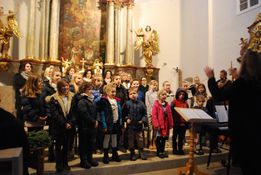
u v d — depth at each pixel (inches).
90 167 185.8
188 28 428.5
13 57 372.5
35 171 181.8
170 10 454.9
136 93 222.8
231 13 342.0
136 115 216.7
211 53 373.7
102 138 226.8
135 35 445.1
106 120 201.0
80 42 408.2
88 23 415.8
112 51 411.2
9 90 217.3
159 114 223.9
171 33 452.1
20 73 249.3
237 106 104.3
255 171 99.3
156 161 208.8
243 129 101.7
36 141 159.3
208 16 380.8
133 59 433.7
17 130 86.5
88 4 418.3
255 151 99.7
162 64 448.5
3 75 354.3
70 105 185.3
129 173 197.3
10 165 74.7
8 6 374.6
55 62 373.7
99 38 420.5
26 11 383.9
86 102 189.9
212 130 208.4
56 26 384.5
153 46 434.0
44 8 381.7
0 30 346.0
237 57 328.8
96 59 405.4
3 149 79.9
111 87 212.1
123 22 434.6
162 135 221.3
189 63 423.5
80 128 188.5
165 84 244.1
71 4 408.2
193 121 171.9
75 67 379.9
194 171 184.2
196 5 410.6
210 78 113.9
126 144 240.7
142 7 452.1
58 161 177.0
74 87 237.3
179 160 218.5
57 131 177.9
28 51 369.1
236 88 104.8
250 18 312.2
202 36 394.3
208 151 249.8
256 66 103.7
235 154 104.9
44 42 380.2
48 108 185.6
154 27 452.1
